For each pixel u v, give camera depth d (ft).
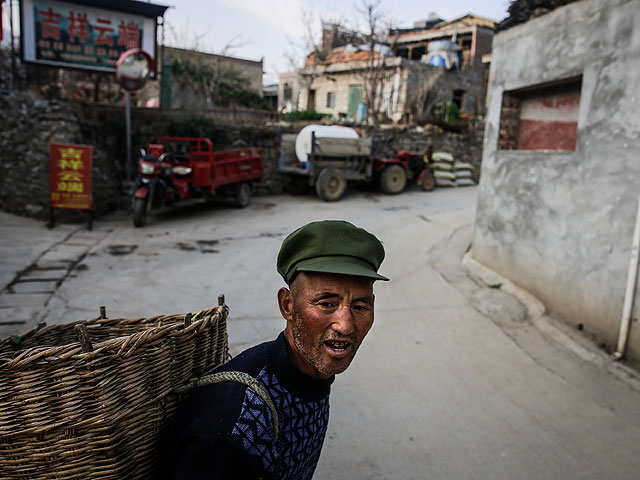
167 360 3.99
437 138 50.83
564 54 15.10
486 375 12.44
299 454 3.78
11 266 19.67
